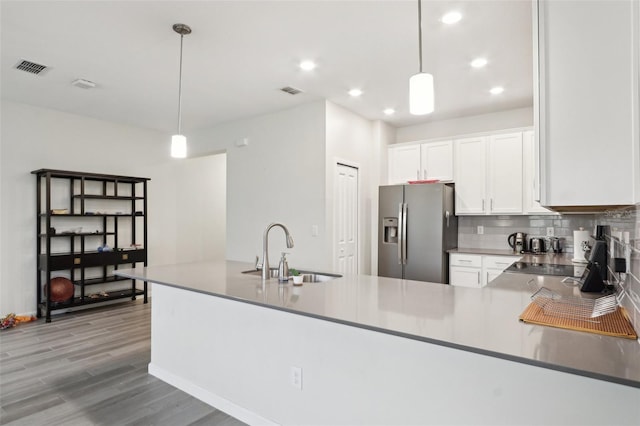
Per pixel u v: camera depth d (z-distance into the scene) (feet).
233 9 7.95
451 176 15.05
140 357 10.66
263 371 7.11
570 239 13.60
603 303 5.20
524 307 5.61
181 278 8.15
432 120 16.48
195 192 20.52
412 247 14.21
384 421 5.47
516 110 14.78
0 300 13.84
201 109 14.90
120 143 17.21
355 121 15.37
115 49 9.78
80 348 11.34
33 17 8.22
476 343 4.03
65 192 15.52
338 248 14.24
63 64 10.70
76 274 16.01
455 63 10.59
